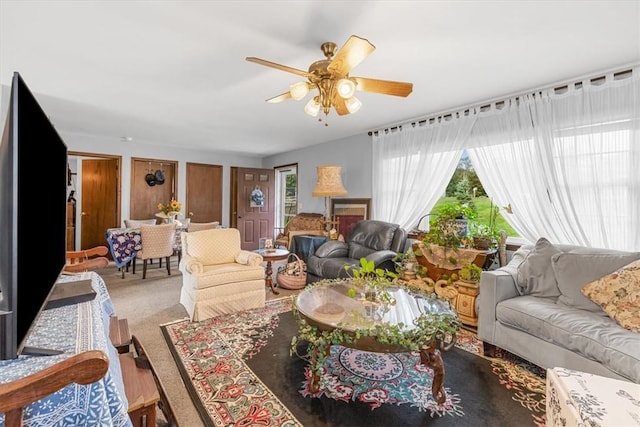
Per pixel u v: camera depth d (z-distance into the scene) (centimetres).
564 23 191
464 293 275
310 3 174
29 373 82
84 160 610
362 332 162
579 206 271
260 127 459
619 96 252
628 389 107
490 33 203
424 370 208
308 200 609
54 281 129
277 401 176
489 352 229
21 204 83
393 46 220
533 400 178
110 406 90
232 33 206
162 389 138
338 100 229
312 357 183
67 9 181
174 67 259
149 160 610
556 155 284
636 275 184
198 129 476
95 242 607
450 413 167
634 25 192
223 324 281
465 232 313
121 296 362
